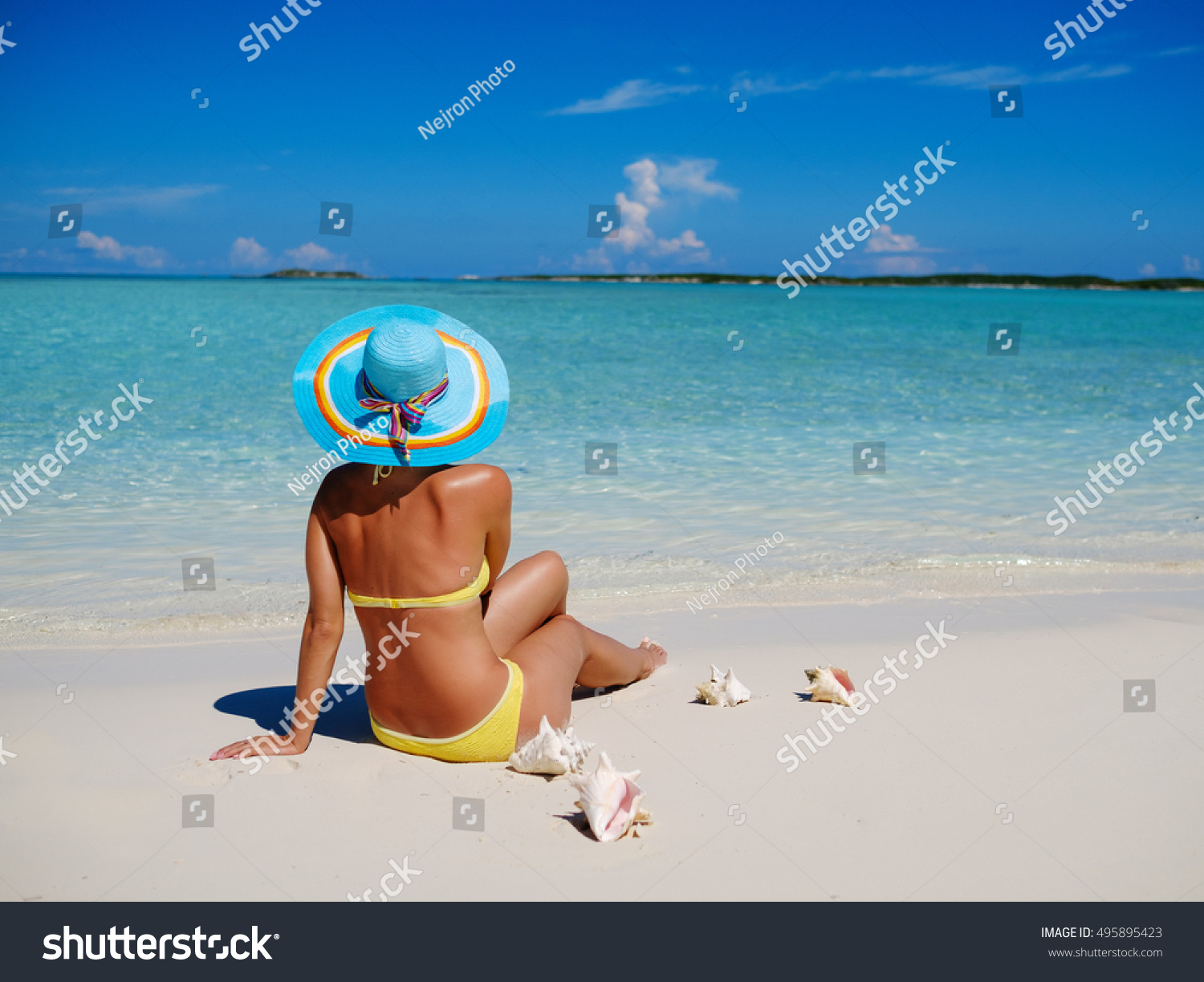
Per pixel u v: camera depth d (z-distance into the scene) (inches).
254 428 422.3
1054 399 538.6
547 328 1045.8
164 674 163.3
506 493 120.6
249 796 115.5
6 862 100.0
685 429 438.0
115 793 116.0
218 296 1594.5
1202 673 159.5
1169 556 238.2
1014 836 106.1
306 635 125.0
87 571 222.2
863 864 100.6
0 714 142.4
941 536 255.6
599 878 98.4
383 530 118.3
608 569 227.5
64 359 663.1
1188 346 906.7
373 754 128.1
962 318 1298.0
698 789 118.1
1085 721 138.9
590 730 138.7
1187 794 115.9
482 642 122.8
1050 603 203.6
